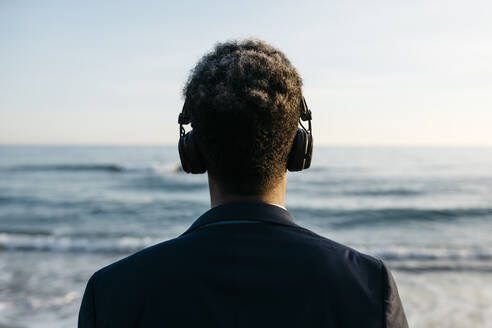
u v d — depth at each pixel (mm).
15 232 14633
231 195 756
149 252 715
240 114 676
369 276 675
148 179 36250
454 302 7156
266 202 761
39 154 101000
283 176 782
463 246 13125
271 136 707
